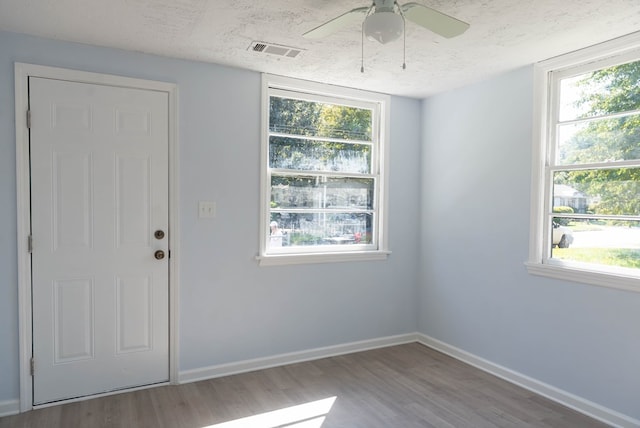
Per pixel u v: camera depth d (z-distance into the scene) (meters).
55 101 2.62
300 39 2.59
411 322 4.04
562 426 2.48
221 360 3.16
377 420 2.53
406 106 3.94
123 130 2.80
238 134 3.17
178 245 2.98
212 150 3.08
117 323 2.82
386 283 3.88
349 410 2.65
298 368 3.32
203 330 3.09
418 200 4.04
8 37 2.50
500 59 2.88
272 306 3.35
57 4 2.14
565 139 2.85
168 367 2.98
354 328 3.73
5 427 2.39
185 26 2.41
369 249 3.85
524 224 3.04
